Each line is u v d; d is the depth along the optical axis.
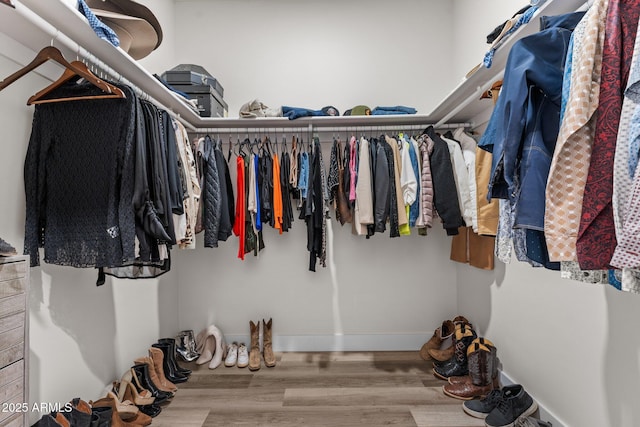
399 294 2.59
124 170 1.21
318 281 2.59
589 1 0.93
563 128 0.76
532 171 0.84
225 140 2.53
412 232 2.59
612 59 0.71
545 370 1.56
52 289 1.39
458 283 2.57
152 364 1.87
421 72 2.63
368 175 2.06
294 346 2.55
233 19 2.63
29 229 1.23
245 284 2.58
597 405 1.27
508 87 0.87
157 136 1.34
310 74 2.63
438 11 2.62
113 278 1.78
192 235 1.73
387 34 2.63
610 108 0.70
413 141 2.11
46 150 1.25
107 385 1.72
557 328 1.48
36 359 1.31
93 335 1.62
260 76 2.63
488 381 1.84
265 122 2.26
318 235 2.17
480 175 1.68
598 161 0.71
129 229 1.21
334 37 2.64
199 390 1.93
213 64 2.63
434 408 1.73
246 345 2.55
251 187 2.15
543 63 0.85
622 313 1.17
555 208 0.78
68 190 1.24
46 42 1.24
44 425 1.14
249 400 1.82
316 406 1.75
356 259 2.58
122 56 1.34
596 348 1.27
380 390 1.92
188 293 2.58
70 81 1.27
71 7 1.04
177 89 2.21
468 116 2.20
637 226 0.61
